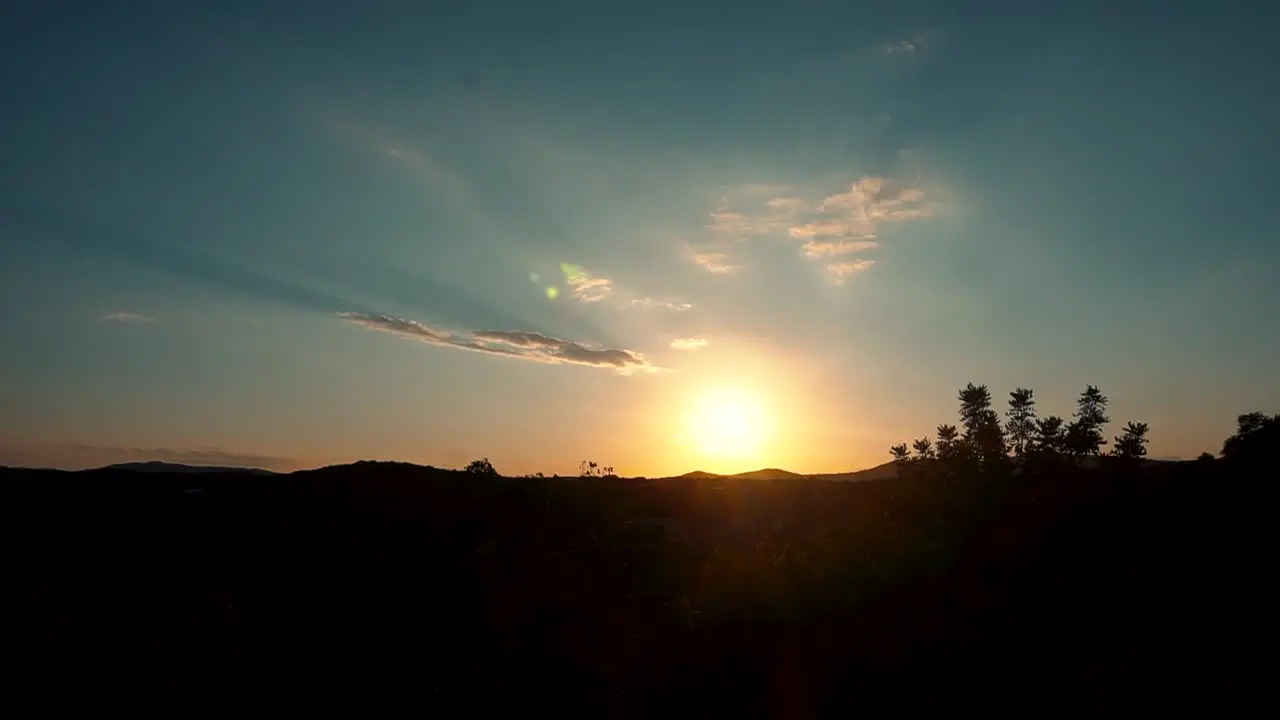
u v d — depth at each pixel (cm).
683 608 2344
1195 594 1744
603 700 1712
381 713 1602
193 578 2305
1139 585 1839
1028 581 2006
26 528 2753
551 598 2458
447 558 2594
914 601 2080
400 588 2341
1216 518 2044
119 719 1466
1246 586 1712
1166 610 1712
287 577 2392
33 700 1495
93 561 2392
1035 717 1457
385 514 3191
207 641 1792
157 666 1658
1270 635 1505
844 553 2456
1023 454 2764
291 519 3055
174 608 1945
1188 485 2300
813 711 1616
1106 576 1920
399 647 1962
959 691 1595
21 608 1822
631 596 2580
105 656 1683
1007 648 1736
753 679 1792
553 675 1808
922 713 1538
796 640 1980
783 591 2241
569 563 2811
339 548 2686
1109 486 2430
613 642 2148
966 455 2714
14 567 2148
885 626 1977
